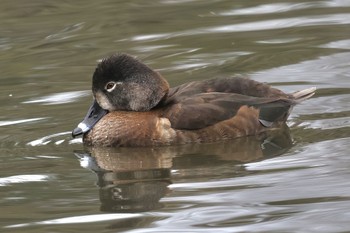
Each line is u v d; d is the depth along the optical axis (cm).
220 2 2033
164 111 1359
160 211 1079
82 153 1328
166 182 1180
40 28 1919
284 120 1388
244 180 1170
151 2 2050
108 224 1047
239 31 1838
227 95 1373
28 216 1082
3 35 1889
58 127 1420
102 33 1872
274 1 2020
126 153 1320
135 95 1367
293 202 1087
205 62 1675
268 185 1146
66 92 1566
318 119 1400
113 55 1380
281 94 1395
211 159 1266
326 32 1802
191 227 1030
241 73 1611
